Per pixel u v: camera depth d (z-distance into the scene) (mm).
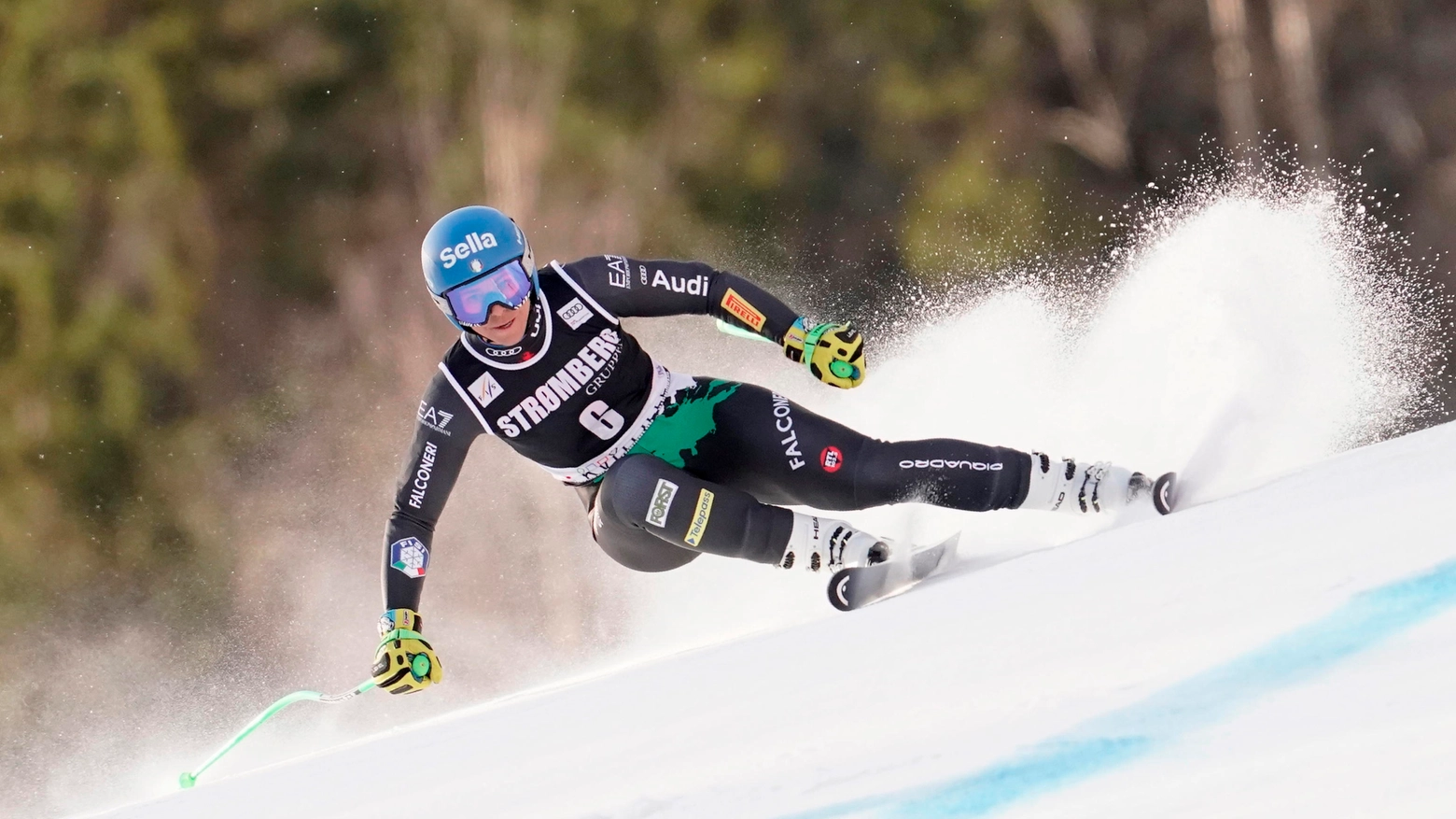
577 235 66000
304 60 66375
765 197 67875
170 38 65688
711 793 7832
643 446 13969
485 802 9109
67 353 61094
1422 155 70062
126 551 57125
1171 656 7398
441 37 66375
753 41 69000
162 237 63469
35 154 63906
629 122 67875
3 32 65688
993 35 71438
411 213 66125
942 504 13148
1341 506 9367
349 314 64125
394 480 56594
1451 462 9688
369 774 11352
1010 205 69250
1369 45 70875
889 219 69000
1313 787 5582
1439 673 6137
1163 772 6191
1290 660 6836
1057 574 10125
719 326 14242
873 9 69812
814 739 8148
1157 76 72875
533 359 13406
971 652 8727
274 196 65500
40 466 59406
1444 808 5102
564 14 67562
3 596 55906
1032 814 6270
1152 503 12695
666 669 12469
